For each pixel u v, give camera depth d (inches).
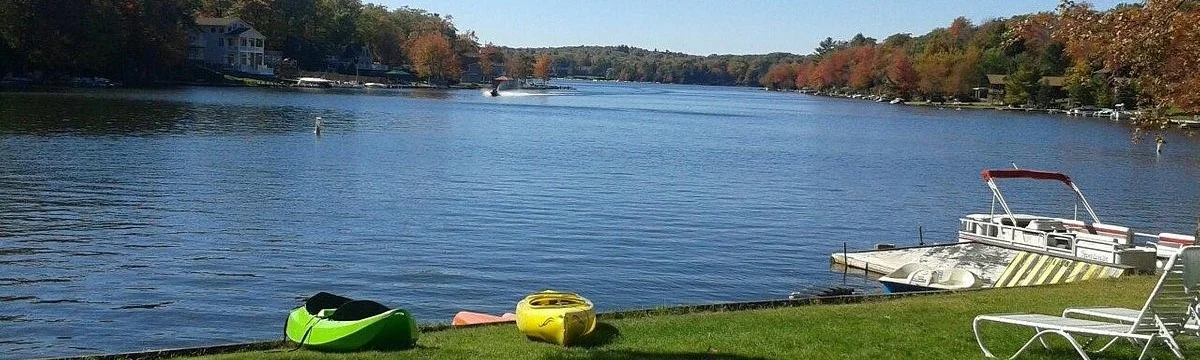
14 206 1273.4
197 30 6082.7
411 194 1534.2
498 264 1029.8
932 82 7140.8
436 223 1262.3
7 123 2461.9
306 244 1101.1
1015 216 1143.6
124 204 1330.0
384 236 1162.0
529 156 2260.1
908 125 4402.1
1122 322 476.1
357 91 6077.8
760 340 478.6
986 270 989.2
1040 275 931.3
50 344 701.9
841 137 3472.0
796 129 3878.0
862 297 645.3
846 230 1371.8
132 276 917.2
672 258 1105.4
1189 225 1536.7
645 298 920.9
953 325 525.7
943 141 3400.6
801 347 461.1
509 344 474.6
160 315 789.9
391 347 464.8
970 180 2107.5
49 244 1047.6
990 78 6988.2
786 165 2301.9
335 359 433.7
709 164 2241.6
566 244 1152.2
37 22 4264.3
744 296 944.3
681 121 4215.1
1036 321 413.1
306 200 1437.0
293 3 7106.3
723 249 1174.3
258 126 2817.4
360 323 460.4
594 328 491.2
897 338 484.7
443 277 963.3
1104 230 1075.9
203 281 909.2
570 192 1617.9
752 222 1389.0
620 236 1221.7
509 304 871.1
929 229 1417.3
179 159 1902.1
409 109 4205.2
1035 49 6446.9
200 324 768.3
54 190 1425.9
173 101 3759.8
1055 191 1941.4
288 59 6924.2
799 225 1386.6
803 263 1114.1
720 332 506.0
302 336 471.5
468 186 1656.0
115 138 2244.1
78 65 4495.6
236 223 1218.0
